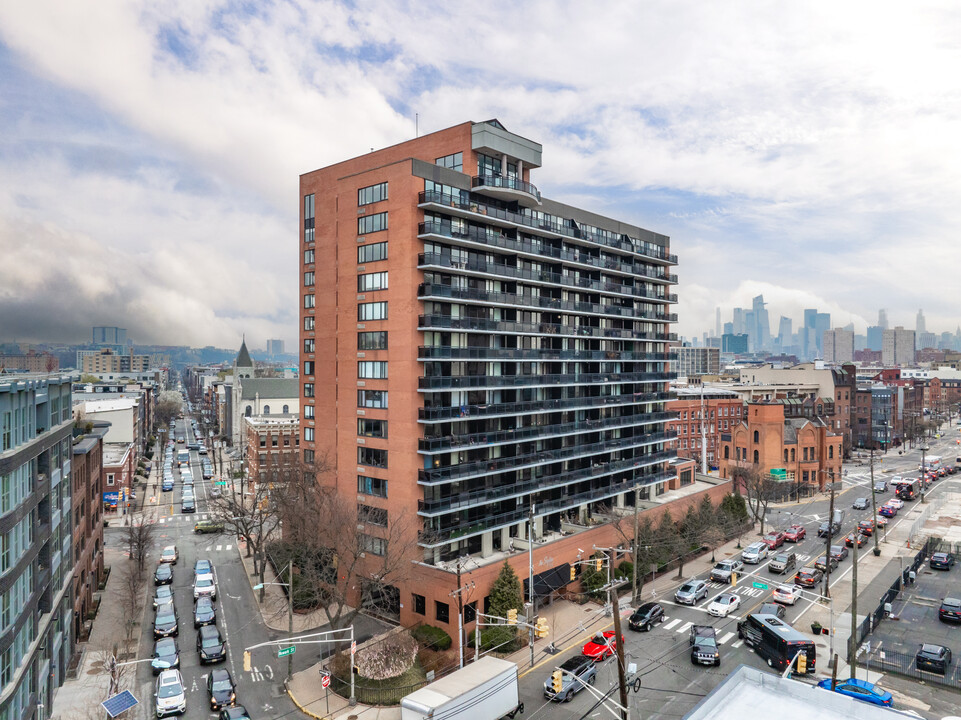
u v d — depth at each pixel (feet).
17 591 111.24
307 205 233.96
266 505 237.04
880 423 520.01
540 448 210.79
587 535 202.08
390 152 206.80
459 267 178.29
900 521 296.10
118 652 154.61
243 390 487.20
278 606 184.44
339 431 190.60
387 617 174.50
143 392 509.35
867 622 161.99
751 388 444.14
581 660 138.10
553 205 217.97
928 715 122.62
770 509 318.45
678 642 158.51
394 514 172.14
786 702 79.36
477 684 109.40
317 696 133.59
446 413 174.29
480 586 162.61
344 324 190.19
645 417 261.03
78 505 167.32
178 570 219.00
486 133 185.37
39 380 130.93
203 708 127.95
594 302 240.94
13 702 105.81
